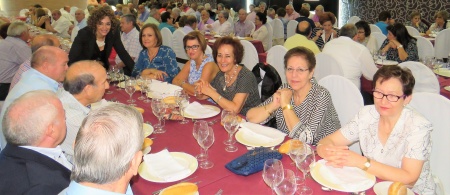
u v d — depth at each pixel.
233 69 2.70
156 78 3.40
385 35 6.25
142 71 3.50
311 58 2.15
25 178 1.38
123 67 4.36
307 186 1.50
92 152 0.99
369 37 5.18
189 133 2.10
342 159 1.62
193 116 2.34
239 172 1.59
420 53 4.98
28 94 1.55
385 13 6.99
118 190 1.07
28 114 1.47
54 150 1.54
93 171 0.99
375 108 1.83
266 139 1.95
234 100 2.60
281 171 1.38
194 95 2.91
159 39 3.65
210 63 3.11
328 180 1.52
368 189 1.47
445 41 5.82
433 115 2.19
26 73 2.36
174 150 1.88
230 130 1.92
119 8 10.81
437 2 8.41
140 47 4.78
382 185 1.48
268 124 2.51
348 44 3.96
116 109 1.10
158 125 2.22
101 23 3.73
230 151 1.85
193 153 1.84
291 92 2.25
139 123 1.10
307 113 2.19
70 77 1.99
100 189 1.02
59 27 8.35
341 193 1.45
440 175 2.19
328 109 2.17
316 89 2.20
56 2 12.38
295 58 2.14
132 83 2.87
